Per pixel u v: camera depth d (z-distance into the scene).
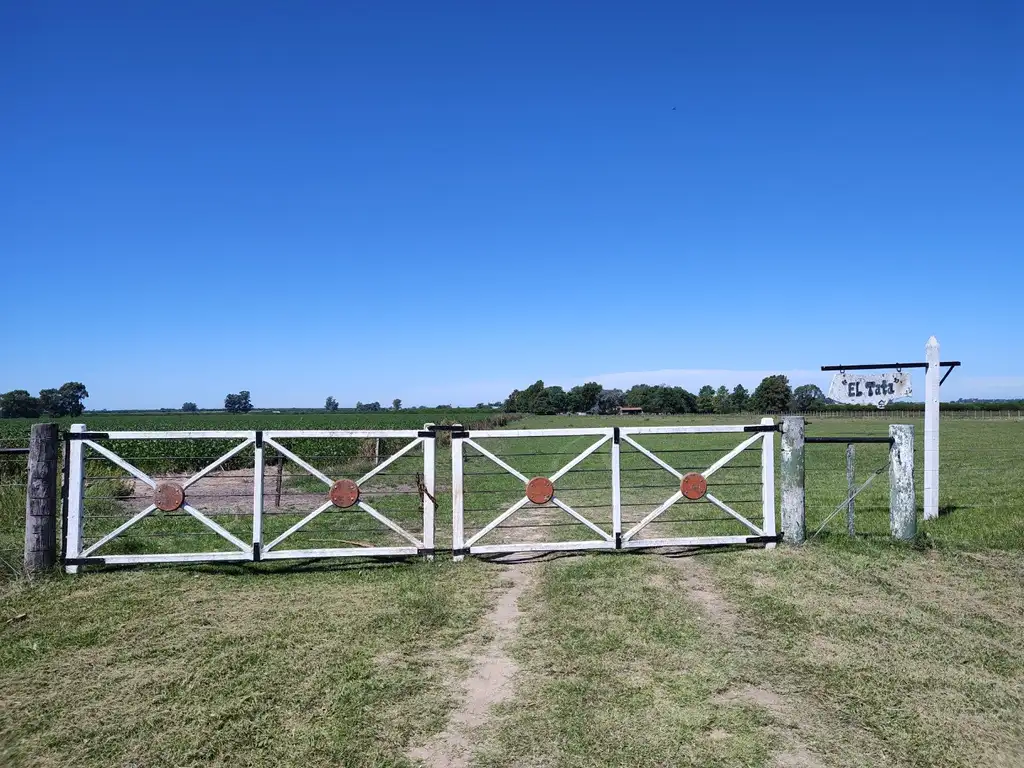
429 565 7.35
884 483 14.91
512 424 68.75
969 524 9.09
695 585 6.43
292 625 5.37
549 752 3.46
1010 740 3.59
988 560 7.24
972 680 4.30
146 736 3.67
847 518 9.06
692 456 24.05
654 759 3.39
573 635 5.11
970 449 26.84
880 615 5.50
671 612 5.59
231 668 4.54
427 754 3.47
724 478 16.41
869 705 3.96
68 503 7.08
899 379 9.70
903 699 4.04
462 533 7.60
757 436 8.05
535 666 4.55
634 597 6.00
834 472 18.17
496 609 5.80
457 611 5.71
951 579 6.55
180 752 3.51
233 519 10.69
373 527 10.18
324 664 4.59
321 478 7.50
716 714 3.84
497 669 4.52
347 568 7.24
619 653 4.75
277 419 68.56
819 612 5.57
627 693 4.12
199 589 6.41
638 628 5.24
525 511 11.84
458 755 3.45
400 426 47.62
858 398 9.90
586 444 33.72
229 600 6.05
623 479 16.42
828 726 3.72
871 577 6.60
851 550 7.67
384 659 4.69
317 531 9.74
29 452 6.93
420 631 5.24
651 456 7.88
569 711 3.89
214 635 5.14
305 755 3.47
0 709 3.99
